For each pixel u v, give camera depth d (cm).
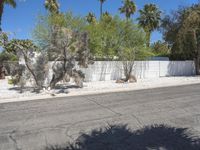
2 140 798
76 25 2997
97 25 2955
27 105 1370
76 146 729
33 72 1891
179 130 859
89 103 1399
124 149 694
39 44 2828
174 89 1988
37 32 2894
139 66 2961
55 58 1955
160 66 3150
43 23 2964
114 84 2328
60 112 1175
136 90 1966
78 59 2042
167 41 3656
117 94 1741
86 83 2411
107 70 2730
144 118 1039
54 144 755
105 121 999
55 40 1942
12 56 2931
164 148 694
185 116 1070
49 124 970
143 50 2839
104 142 750
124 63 2591
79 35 2011
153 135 802
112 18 2944
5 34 2053
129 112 1154
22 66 1936
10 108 1294
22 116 1108
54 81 1972
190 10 3400
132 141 751
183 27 3266
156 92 1820
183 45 3294
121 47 2723
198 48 3347
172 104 1334
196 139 765
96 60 2808
